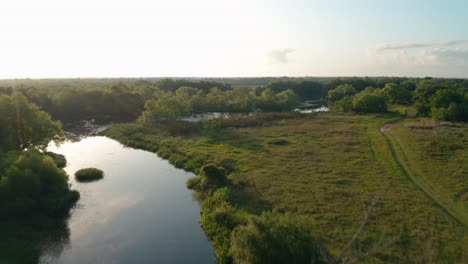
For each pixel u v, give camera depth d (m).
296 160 44.78
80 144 63.16
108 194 35.94
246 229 20.52
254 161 44.91
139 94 110.44
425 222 25.70
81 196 35.19
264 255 18.89
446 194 31.42
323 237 23.48
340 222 26.03
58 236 26.69
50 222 28.53
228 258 22.33
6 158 32.88
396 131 60.59
